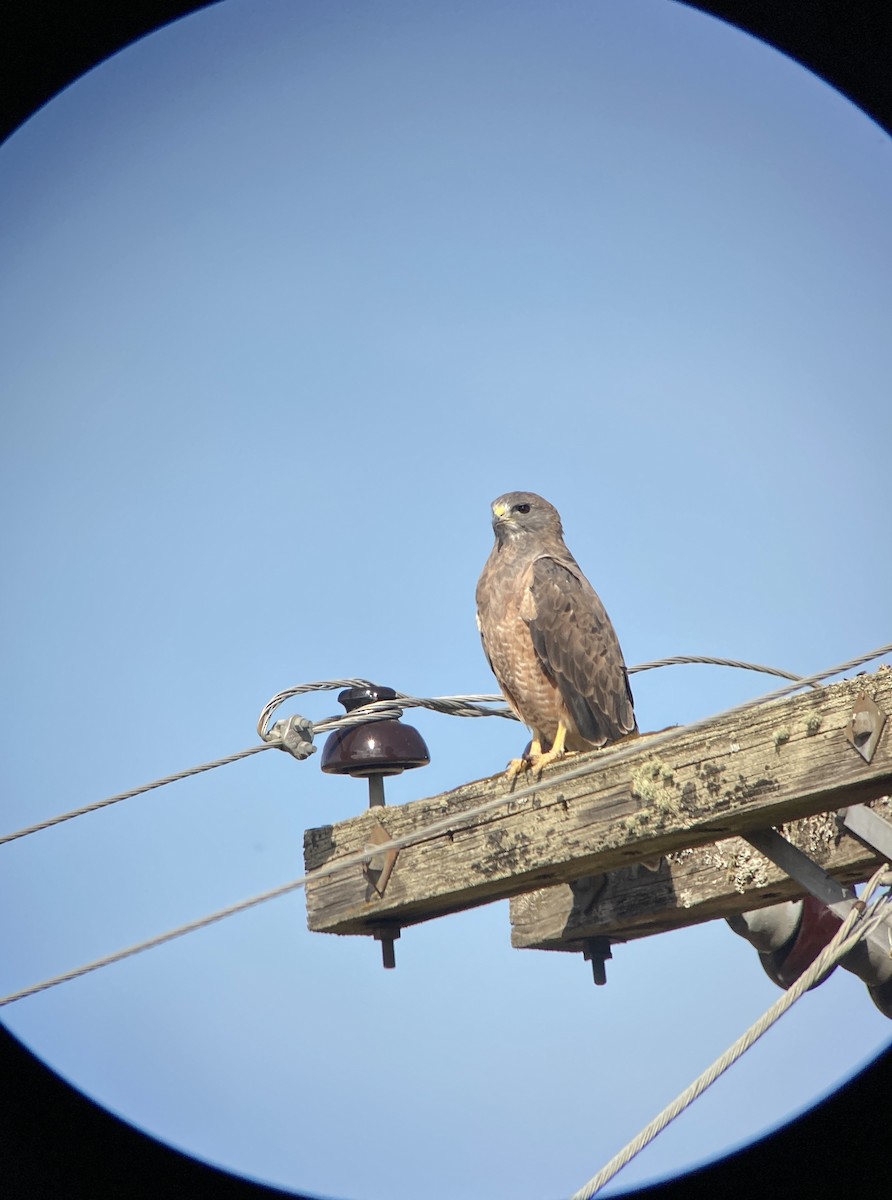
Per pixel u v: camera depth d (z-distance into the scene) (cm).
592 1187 729
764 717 834
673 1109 745
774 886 1060
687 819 862
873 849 853
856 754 789
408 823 1046
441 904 1055
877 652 804
